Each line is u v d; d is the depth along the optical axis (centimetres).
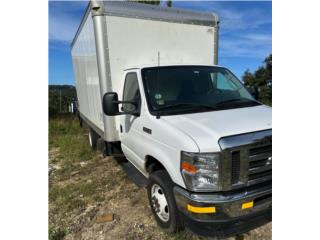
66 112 1602
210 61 512
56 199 448
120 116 438
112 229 353
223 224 255
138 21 438
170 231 318
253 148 260
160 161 303
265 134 266
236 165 256
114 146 494
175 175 276
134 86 392
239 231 272
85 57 571
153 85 369
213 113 325
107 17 417
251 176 264
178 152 269
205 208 252
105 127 450
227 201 252
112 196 446
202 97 370
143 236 332
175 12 470
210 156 248
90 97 598
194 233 271
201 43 497
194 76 395
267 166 270
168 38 466
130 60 441
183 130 277
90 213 396
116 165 604
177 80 382
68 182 522
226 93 391
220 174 250
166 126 298
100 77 428
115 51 429
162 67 395
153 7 454
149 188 350
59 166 630
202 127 275
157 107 345
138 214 384
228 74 430
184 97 365
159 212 338
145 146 344
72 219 383
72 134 995
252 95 423
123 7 427
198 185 252
